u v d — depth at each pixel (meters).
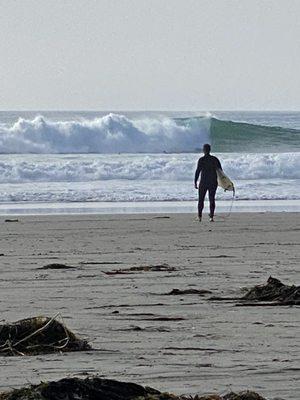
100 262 64.31
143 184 142.00
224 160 158.38
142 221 96.38
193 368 30.56
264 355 32.75
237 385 28.03
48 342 34.53
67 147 195.88
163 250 71.81
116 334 37.25
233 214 104.88
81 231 86.94
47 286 52.50
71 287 51.94
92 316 41.97
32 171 148.25
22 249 72.88
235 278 55.50
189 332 37.59
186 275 56.91
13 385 28.33
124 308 44.28
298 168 158.00
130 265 62.59
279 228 89.50
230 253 69.62
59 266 61.44
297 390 27.33
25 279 55.59
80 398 24.59
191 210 110.81
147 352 33.47
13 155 185.50
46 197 125.06
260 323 39.72
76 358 32.50
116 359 32.22
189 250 71.75
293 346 34.47
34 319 35.31
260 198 127.06
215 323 39.78
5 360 32.34
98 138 199.25
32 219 98.62
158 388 27.67
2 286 52.62
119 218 99.56
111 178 150.50
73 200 122.69
